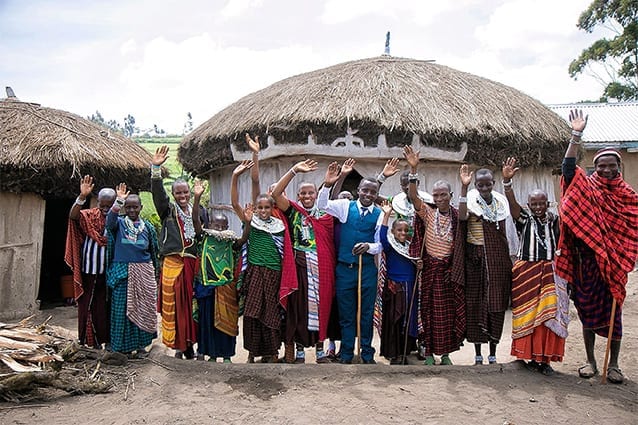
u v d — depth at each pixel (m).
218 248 4.77
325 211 4.74
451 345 4.71
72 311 8.11
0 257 7.44
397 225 4.77
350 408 3.85
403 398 4.04
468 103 7.80
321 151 7.53
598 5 23.53
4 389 3.91
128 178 8.47
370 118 7.28
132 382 4.34
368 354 4.86
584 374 4.62
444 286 4.68
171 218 4.75
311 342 4.73
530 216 4.65
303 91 8.18
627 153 14.30
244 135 8.20
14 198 7.56
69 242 4.90
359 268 4.74
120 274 4.76
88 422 3.62
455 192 7.83
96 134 8.69
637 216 4.45
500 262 4.64
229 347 4.86
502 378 4.50
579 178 4.45
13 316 7.48
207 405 3.90
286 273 4.61
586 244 4.46
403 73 8.49
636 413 3.91
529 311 4.52
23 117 8.23
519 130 7.75
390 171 4.85
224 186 9.64
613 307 4.43
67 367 4.59
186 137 10.23
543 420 3.74
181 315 4.73
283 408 3.85
